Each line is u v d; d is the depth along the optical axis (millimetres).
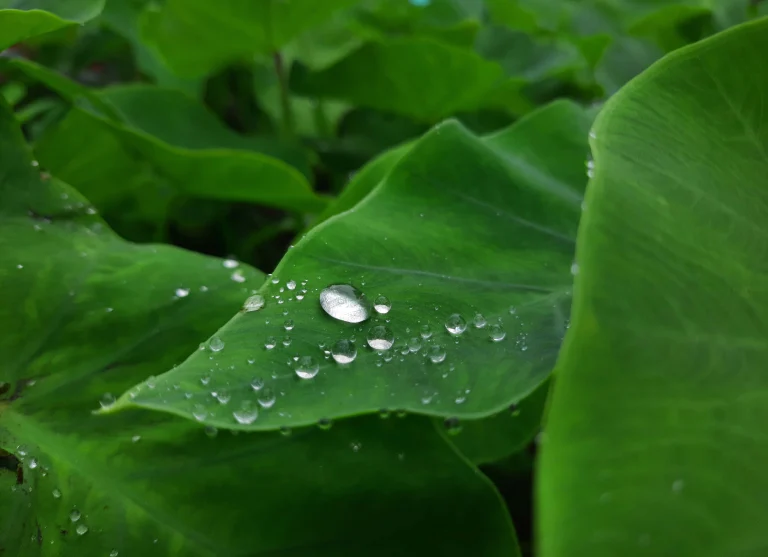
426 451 243
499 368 227
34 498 243
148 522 240
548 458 184
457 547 233
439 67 452
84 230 288
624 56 565
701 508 184
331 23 644
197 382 217
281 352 224
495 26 576
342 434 246
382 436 245
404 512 237
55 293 271
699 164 224
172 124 432
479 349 231
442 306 242
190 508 242
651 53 578
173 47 456
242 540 238
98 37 566
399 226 260
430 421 245
